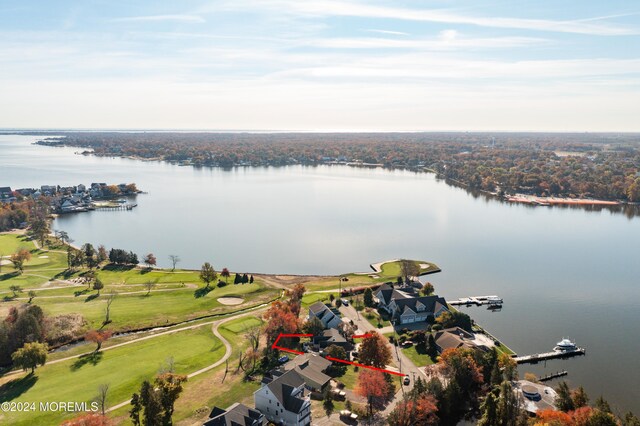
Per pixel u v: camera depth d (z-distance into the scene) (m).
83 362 106.00
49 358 108.56
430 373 97.81
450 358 94.75
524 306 147.12
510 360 100.19
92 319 131.00
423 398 84.12
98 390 92.88
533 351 116.38
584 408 78.56
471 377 93.25
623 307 146.62
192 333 122.19
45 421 83.06
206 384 95.50
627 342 122.44
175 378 86.94
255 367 102.62
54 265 186.38
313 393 92.06
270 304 145.88
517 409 78.62
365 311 136.88
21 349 100.44
